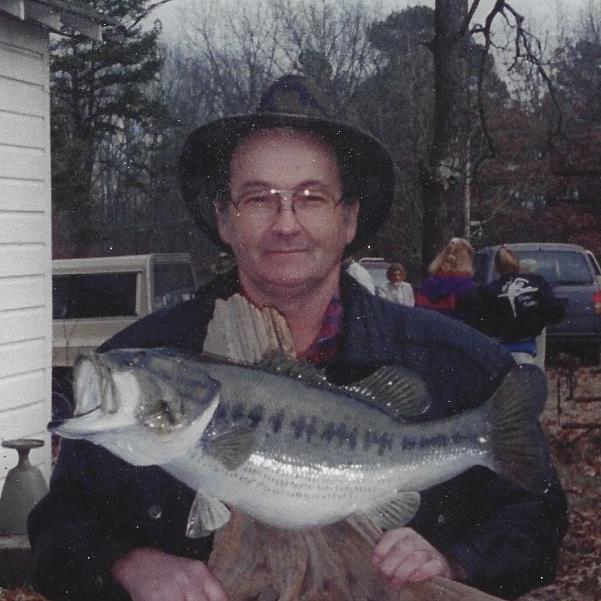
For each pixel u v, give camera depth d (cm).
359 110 2366
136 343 157
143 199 2331
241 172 155
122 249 2342
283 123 154
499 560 147
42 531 157
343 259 170
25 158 684
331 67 2480
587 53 2338
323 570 133
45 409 690
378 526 135
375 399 139
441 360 162
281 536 136
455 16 1318
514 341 746
